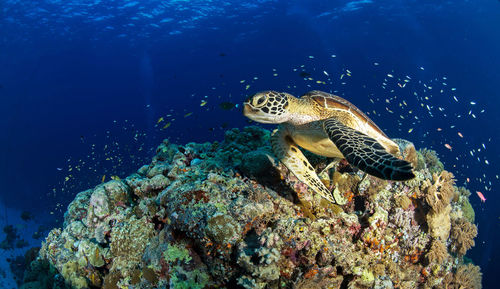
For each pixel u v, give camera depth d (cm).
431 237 555
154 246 456
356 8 4800
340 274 437
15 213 2852
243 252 372
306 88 5166
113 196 572
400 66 5672
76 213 643
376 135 528
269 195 482
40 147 4988
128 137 4172
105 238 521
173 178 562
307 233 404
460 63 5491
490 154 2984
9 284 1469
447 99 4194
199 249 412
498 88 5112
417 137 3269
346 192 539
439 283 614
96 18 4912
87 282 550
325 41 5600
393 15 4884
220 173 529
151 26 5206
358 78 5628
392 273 512
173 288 405
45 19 4834
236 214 405
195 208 415
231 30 5425
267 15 5116
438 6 4562
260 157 514
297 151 500
